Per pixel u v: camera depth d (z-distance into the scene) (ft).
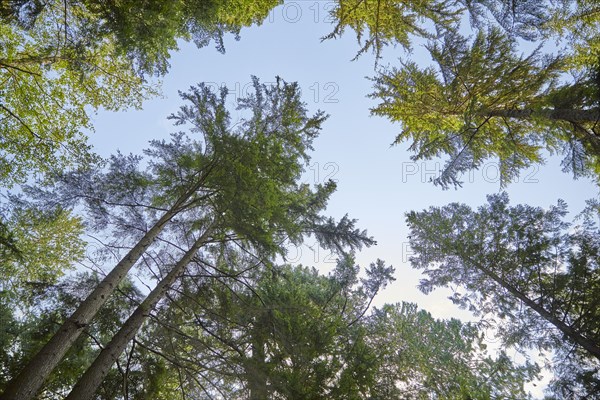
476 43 23.36
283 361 21.04
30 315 32.07
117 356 19.47
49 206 24.80
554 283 33.37
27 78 30.71
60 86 32.50
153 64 21.86
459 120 30.22
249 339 23.48
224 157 23.20
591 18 26.76
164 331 24.61
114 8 18.76
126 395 19.25
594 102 20.77
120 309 24.07
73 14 22.80
